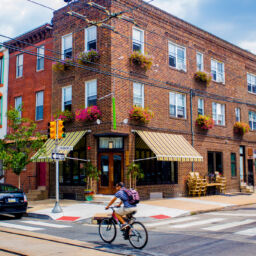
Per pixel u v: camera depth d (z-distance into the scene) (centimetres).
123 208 838
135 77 1886
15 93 2359
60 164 2045
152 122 1944
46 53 2177
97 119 1789
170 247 799
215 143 2383
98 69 1836
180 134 2114
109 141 1850
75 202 1802
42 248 790
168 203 1747
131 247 816
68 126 1973
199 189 2119
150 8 2025
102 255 723
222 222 1199
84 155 1908
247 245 804
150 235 966
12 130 2312
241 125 2573
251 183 2719
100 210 1481
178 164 2102
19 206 1382
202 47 2377
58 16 2103
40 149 1725
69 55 2030
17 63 2383
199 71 2278
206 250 759
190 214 1473
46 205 1703
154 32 1984
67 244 842
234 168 2553
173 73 2127
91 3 1309
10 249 779
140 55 1866
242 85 2747
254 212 1498
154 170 1959
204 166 2273
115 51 1803
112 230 864
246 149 2695
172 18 2166
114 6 1828
